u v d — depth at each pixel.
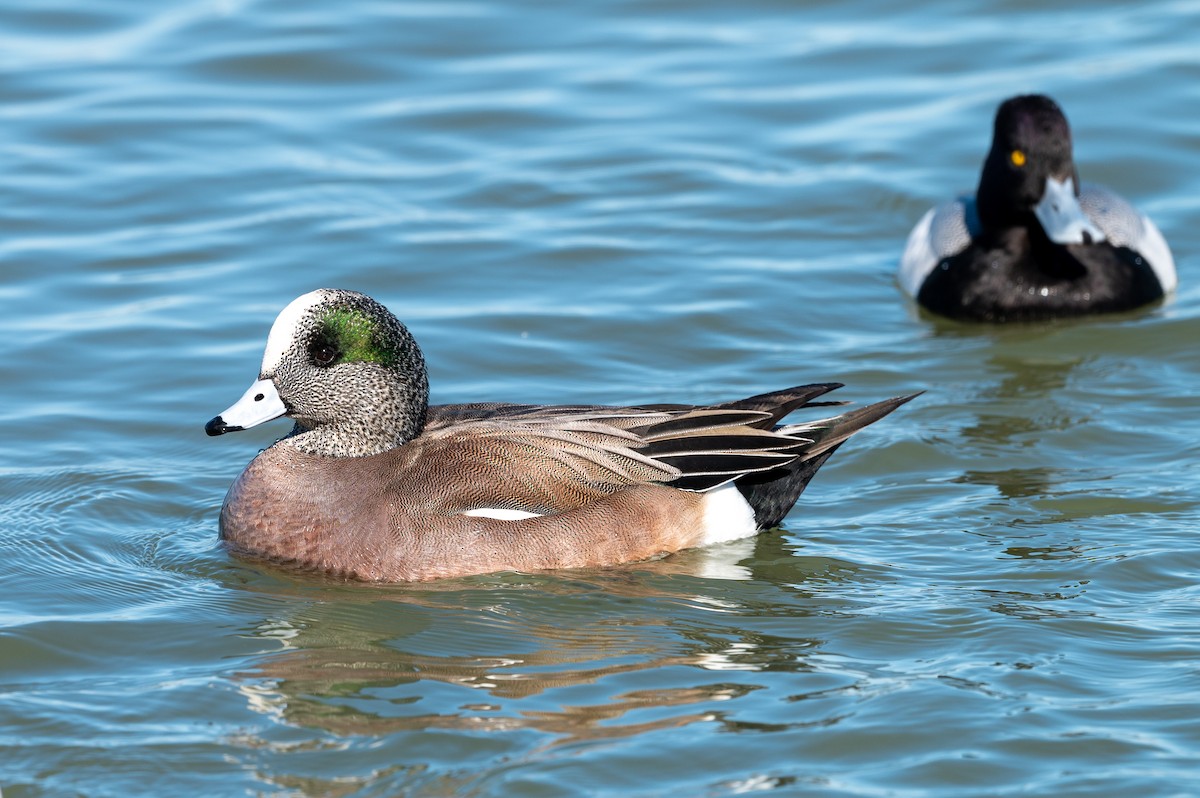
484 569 11.59
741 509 12.16
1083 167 19.75
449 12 23.44
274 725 9.70
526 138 20.48
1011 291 16.89
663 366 15.50
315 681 10.24
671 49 22.69
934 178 19.58
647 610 11.16
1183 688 9.82
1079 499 12.66
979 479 13.17
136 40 22.84
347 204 18.81
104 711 9.90
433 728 9.60
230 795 8.98
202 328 16.03
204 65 22.14
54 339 15.75
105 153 19.94
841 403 12.35
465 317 16.34
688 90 21.58
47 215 18.42
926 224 18.00
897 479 13.28
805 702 9.83
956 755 9.20
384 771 9.17
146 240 17.94
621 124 20.78
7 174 19.28
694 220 18.66
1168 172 19.67
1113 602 11.01
